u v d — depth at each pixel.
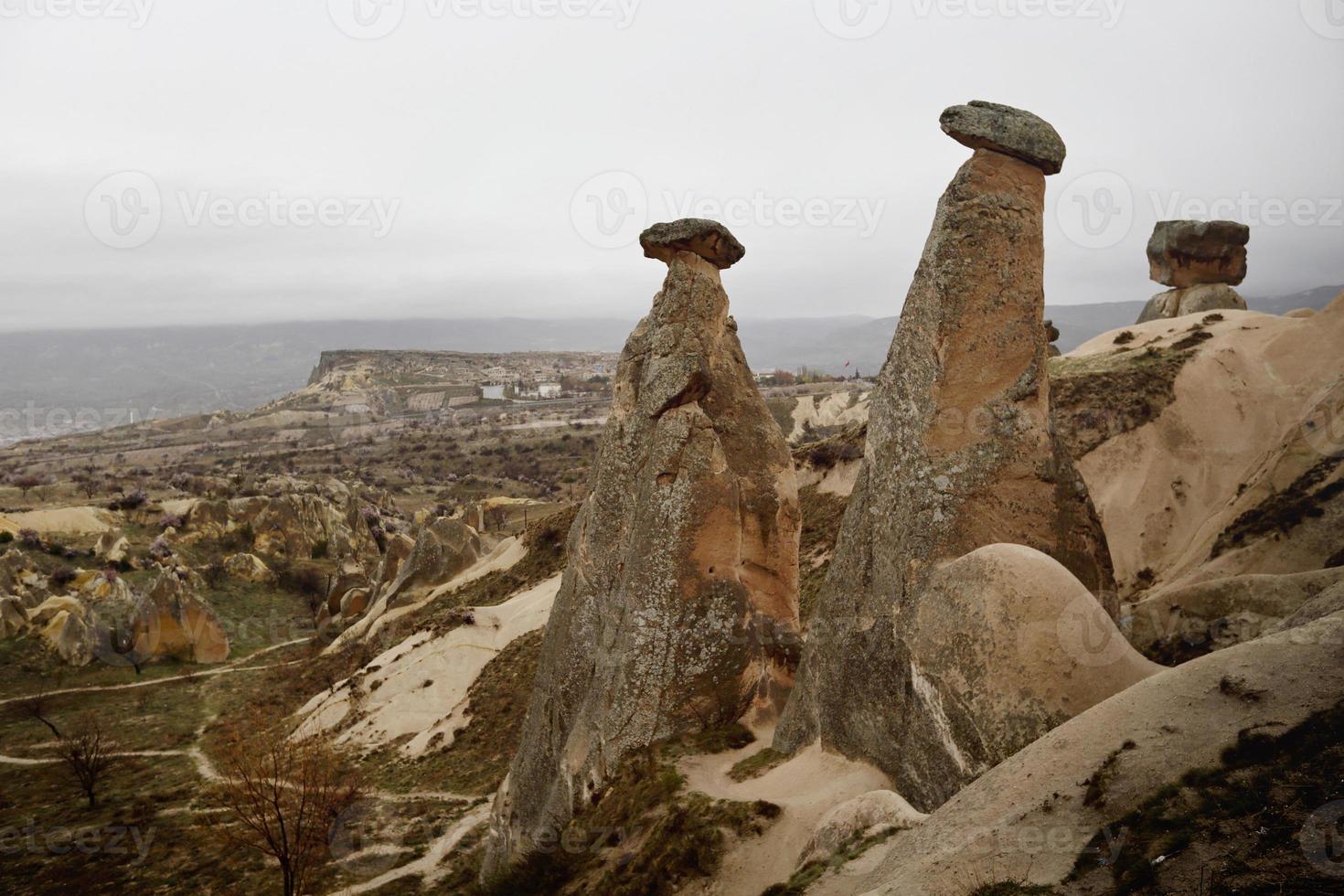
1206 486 35.03
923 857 8.84
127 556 83.62
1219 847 7.20
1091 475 37.00
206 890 26.31
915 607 13.07
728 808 13.45
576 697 18.72
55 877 28.55
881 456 14.67
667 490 17.28
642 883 13.26
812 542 39.94
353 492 119.12
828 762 14.30
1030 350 14.09
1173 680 8.85
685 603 16.86
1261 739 7.81
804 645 17.25
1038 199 14.38
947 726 11.83
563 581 20.59
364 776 34.53
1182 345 41.00
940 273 14.20
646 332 19.98
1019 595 11.53
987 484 13.56
